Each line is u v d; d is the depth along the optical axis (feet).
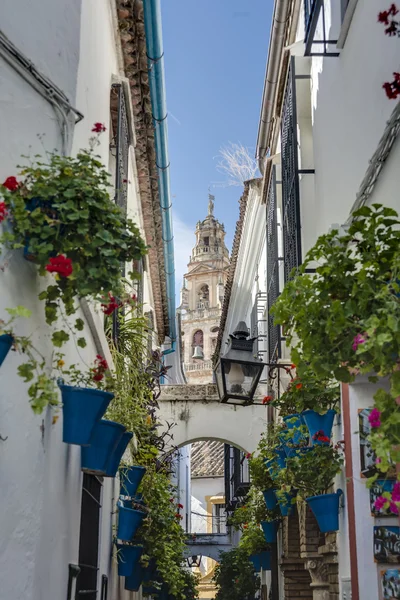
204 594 130.11
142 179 36.78
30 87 13.61
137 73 29.76
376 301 11.52
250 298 57.16
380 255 12.27
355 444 18.01
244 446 44.24
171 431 44.34
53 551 13.87
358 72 18.45
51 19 15.08
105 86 23.25
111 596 24.18
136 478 23.77
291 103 27.81
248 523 44.42
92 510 19.54
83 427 12.87
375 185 16.46
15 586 11.35
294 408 24.11
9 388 11.37
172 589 33.19
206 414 44.70
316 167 25.73
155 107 31.86
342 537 19.88
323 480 20.08
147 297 48.32
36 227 11.53
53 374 13.98
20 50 13.51
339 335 11.93
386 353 10.84
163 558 29.68
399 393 10.39
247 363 23.88
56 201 11.82
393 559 17.35
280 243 36.35
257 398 44.62
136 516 22.63
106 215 12.19
